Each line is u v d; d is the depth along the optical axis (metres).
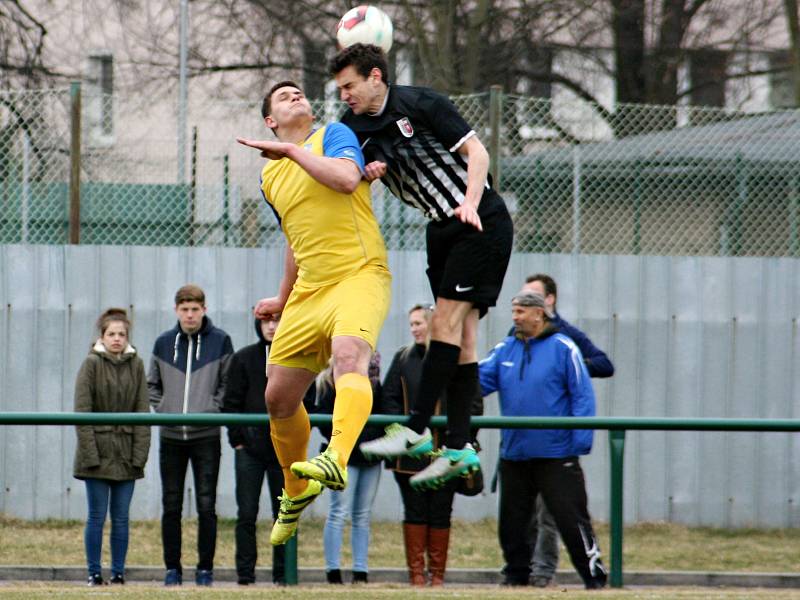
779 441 37.69
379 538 34.31
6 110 36.72
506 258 18.50
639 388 37.84
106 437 27.20
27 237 37.06
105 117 38.03
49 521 34.47
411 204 18.67
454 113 17.97
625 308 37.75
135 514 34.66
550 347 27.61
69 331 37.00
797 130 37.97
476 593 22.09
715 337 38.00
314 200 17.78
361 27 18.55
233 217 37.25
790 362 38.16
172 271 37.12
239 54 66.81
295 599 20.67
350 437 17.14
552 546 29.05
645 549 34.47
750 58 73.81
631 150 37.75
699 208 37.97
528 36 65.94
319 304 17.97
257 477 28.08
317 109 35.91
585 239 37.69
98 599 20.36
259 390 28.33
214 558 30.70
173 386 29.81
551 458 26.69
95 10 69.62
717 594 22.84
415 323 29.28
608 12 69.31
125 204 37.16
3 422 23.55
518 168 37.53
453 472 19.41
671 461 37.50
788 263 38.03
